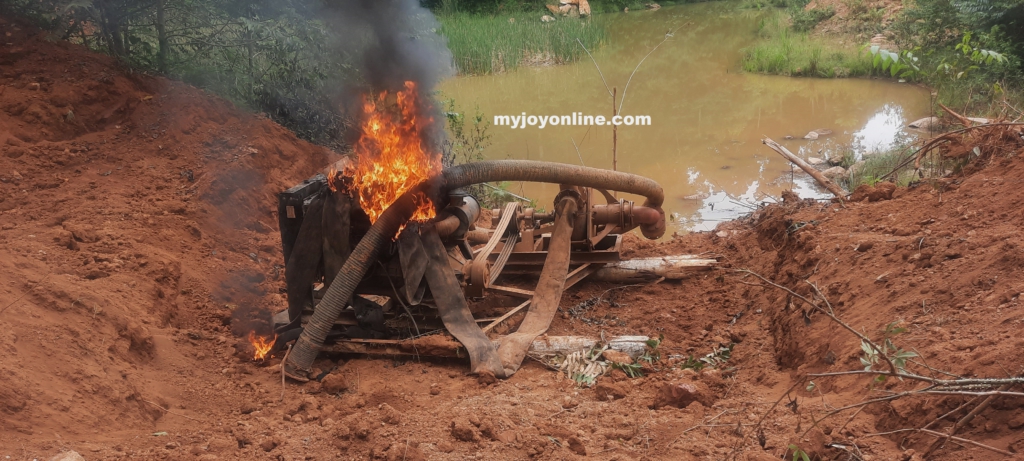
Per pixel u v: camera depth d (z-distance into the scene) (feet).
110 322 16.48
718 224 30.48
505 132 49.19
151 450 13.24
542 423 14.78
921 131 44.80
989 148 22.81
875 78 63.72
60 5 30.71
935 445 12.03
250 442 14.21
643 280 23.89
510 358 17.97
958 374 12.82
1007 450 11.25
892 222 21.13
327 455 13.73
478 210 20.88
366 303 18.58
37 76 28.30
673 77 68.28
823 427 13.46
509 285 23.66
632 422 14.79
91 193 23.82
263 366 18.25
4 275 16.42
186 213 23.90
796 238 22.61
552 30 81.87
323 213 17.72
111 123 28.22
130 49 32.58
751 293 22.53
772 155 43.45
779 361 18.08
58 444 12.51
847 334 16.08
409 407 15.94
